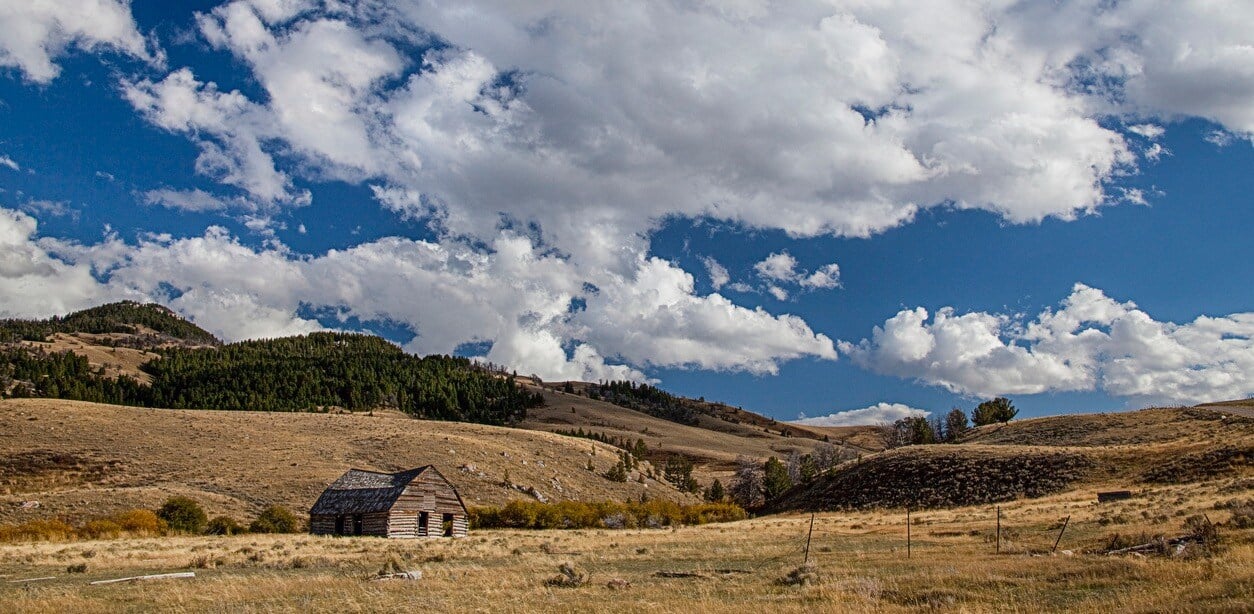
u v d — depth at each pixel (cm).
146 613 2073
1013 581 2227
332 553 4059
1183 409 11569
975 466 8888
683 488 15600
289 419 14262
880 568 2827
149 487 8438
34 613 2103
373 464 10981
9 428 10588
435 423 15900
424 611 2028
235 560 3600
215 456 10306
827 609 1877
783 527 6431
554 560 3541
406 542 5281
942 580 2319
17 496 7519
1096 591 1995
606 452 16162
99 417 11994
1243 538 2661
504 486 11069
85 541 5303
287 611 2069
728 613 1875
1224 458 6838
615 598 2211
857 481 9888
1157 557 2508
